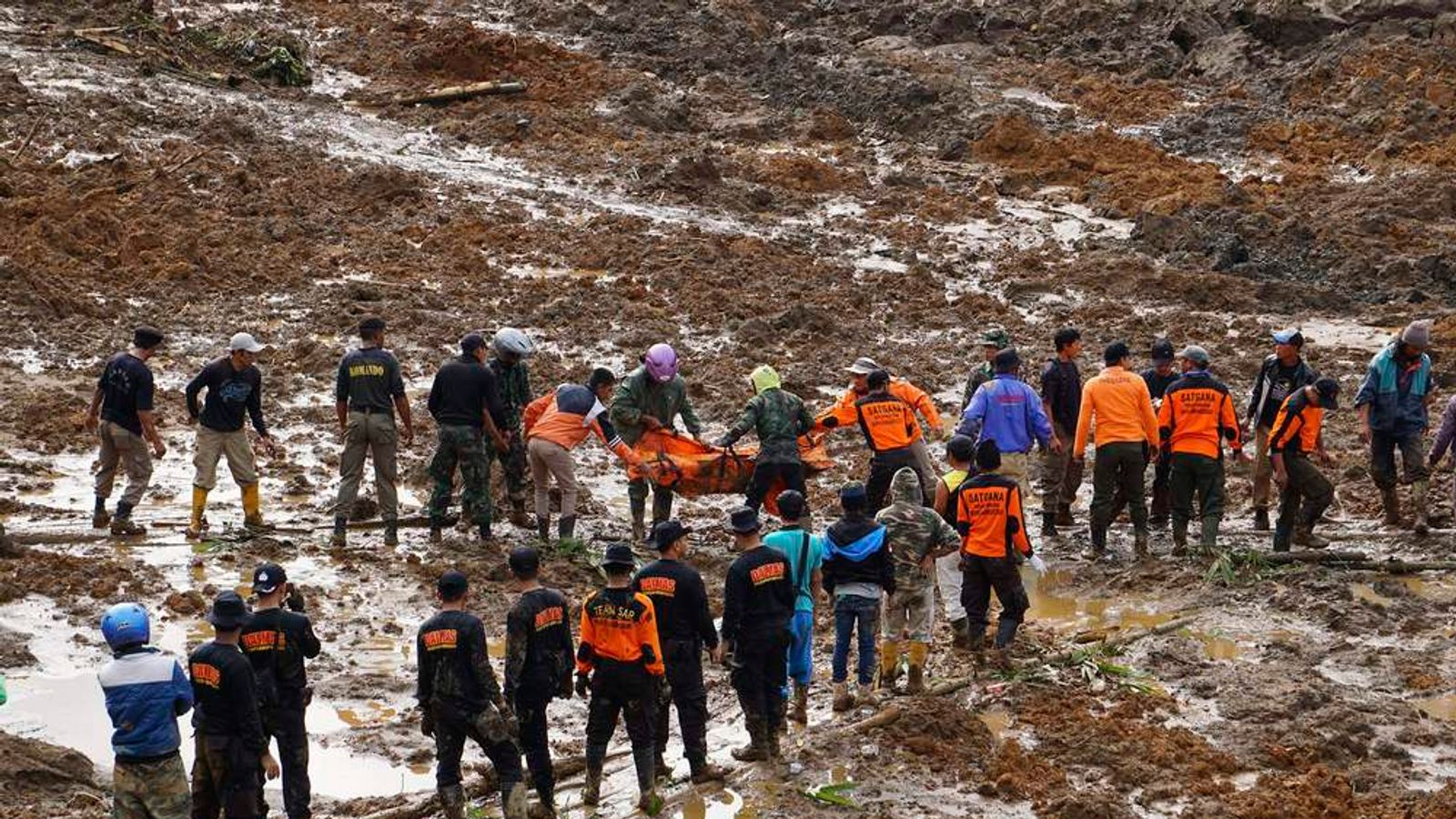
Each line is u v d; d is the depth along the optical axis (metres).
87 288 51.50
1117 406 33.44
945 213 68.62
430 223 61.97
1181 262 62.75
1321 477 33.31
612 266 58.50
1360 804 22.58
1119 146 76.56
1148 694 26.41
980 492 26.78
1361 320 57.09
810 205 69.50
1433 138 76.06
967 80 88.19
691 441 34.38
